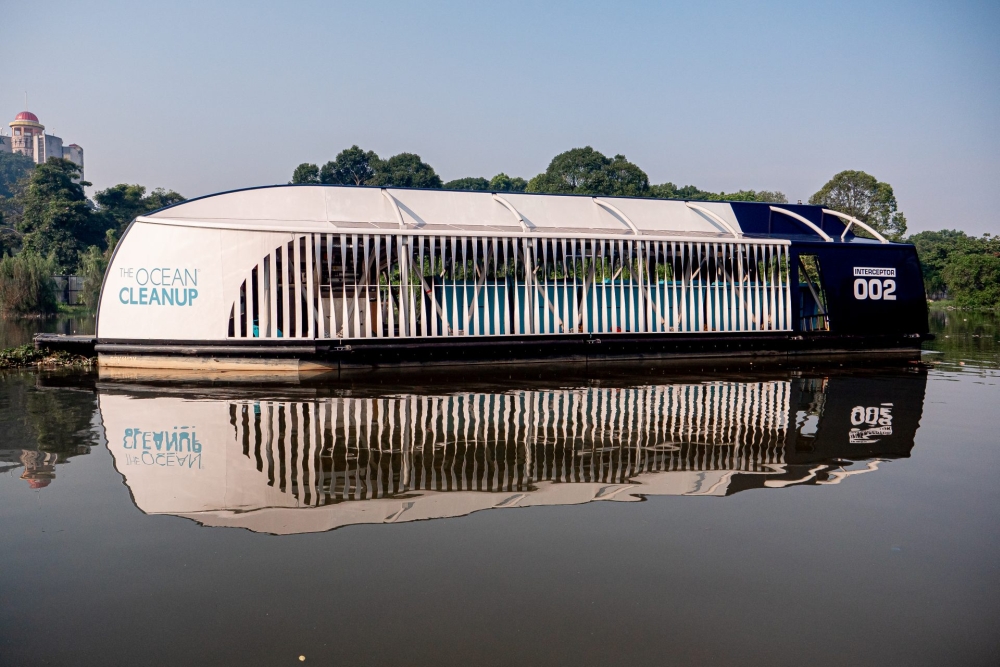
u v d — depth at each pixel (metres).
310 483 7.68
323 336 16.31
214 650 4.57
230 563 5.75
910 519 6.89
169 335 16.28
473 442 9.43
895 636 4.85
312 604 5.14
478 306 17.83
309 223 17.16
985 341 26.81
